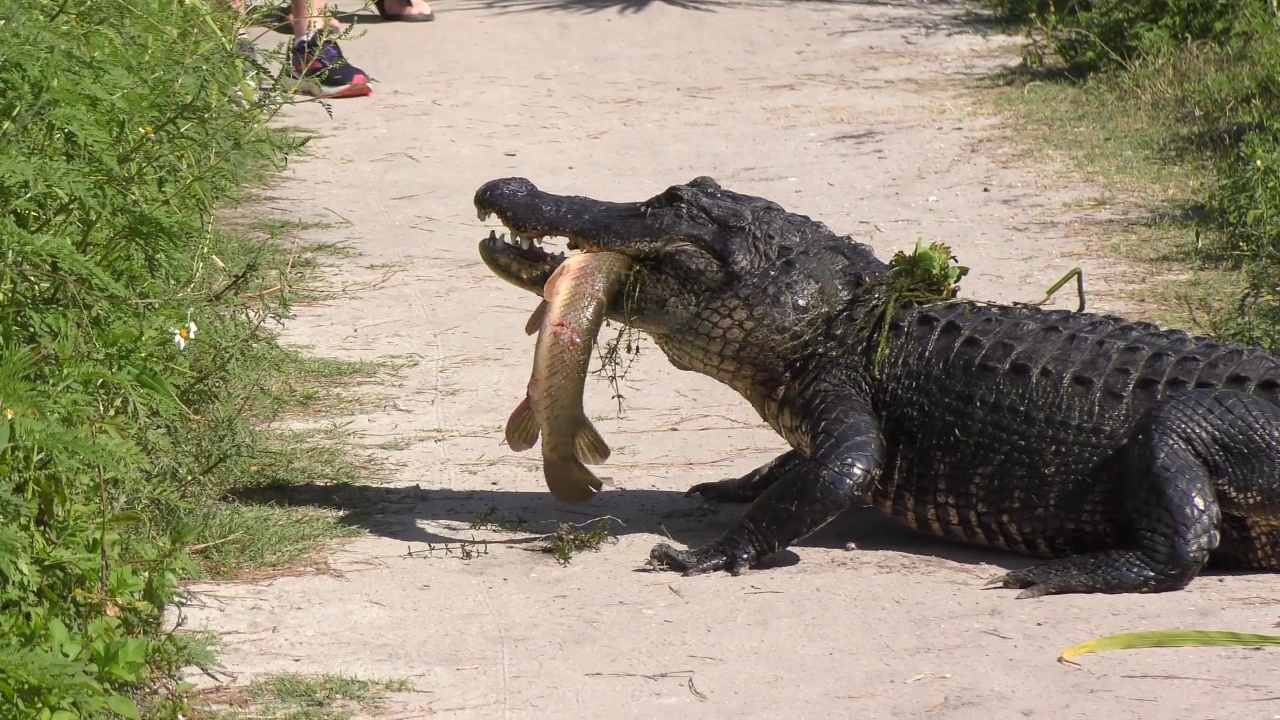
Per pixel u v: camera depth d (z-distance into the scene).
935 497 12.18
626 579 11.45
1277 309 17.98
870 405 12.38
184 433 12.55
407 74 32.88
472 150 27.28
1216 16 30.91
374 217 23.22
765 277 12.45
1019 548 12.05
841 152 27.28
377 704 9.30
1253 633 10.23
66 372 9.63
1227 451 11.30
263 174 24.28
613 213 12.87
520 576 11.48
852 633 10.37
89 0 11.66
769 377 12.69
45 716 8.16
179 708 8.95
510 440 12.61
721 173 26.05
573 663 9.89
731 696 9.41
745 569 11.66
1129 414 11.68
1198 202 23.03
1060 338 12.24
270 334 15.74
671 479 14.00
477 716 9.17
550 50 35.31
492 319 18.72
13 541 8.23
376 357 17.20
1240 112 26.05
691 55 35.12
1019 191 24.45
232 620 10.48
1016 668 9.73
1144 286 19.55
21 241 9.23
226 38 14.33
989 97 30.89
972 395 12.08
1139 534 11.27
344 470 13.76
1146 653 9.94
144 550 10.02
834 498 11.70
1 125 9.64
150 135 11.64
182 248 12.60
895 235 22.33
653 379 16.86
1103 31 32.06
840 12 39.28
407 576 11.41
